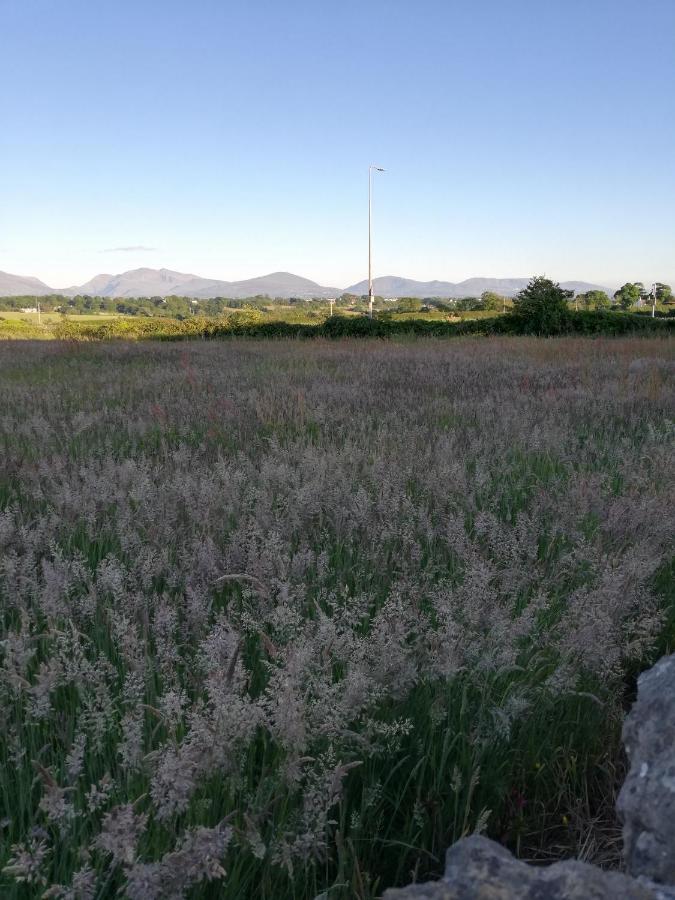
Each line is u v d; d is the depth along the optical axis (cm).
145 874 179
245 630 327
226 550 401
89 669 262
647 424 845
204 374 1504
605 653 297
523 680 297
